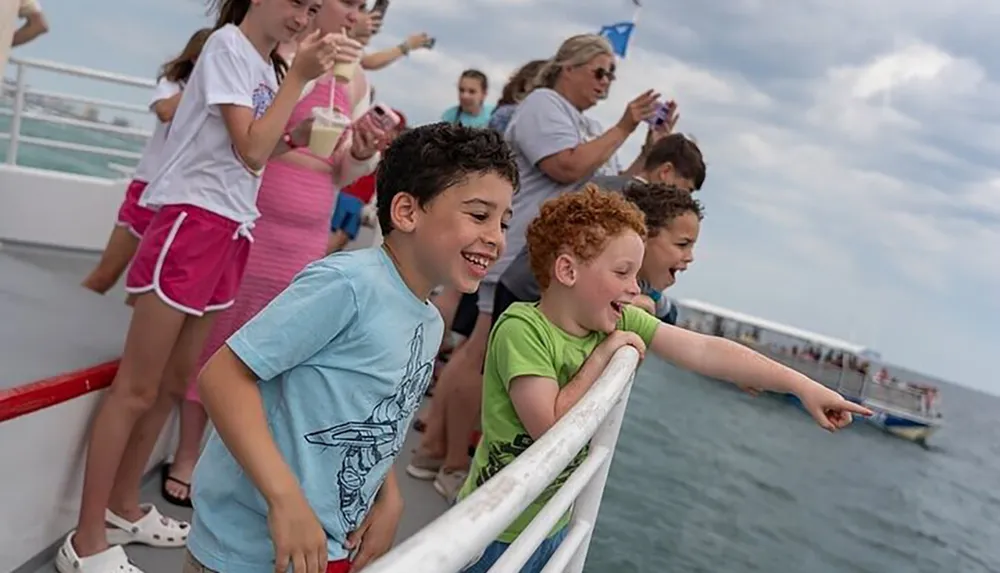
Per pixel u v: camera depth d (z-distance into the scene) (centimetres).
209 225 212
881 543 957
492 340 193
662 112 379
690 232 249
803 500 1013
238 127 209
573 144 308
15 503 198
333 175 283
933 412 2375
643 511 690
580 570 174
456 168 133
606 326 190
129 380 209
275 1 213
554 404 176
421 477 329
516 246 314
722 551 666
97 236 492
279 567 122
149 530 233
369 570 57
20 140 471
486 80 605
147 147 363
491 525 73
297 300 128
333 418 134
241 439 123
